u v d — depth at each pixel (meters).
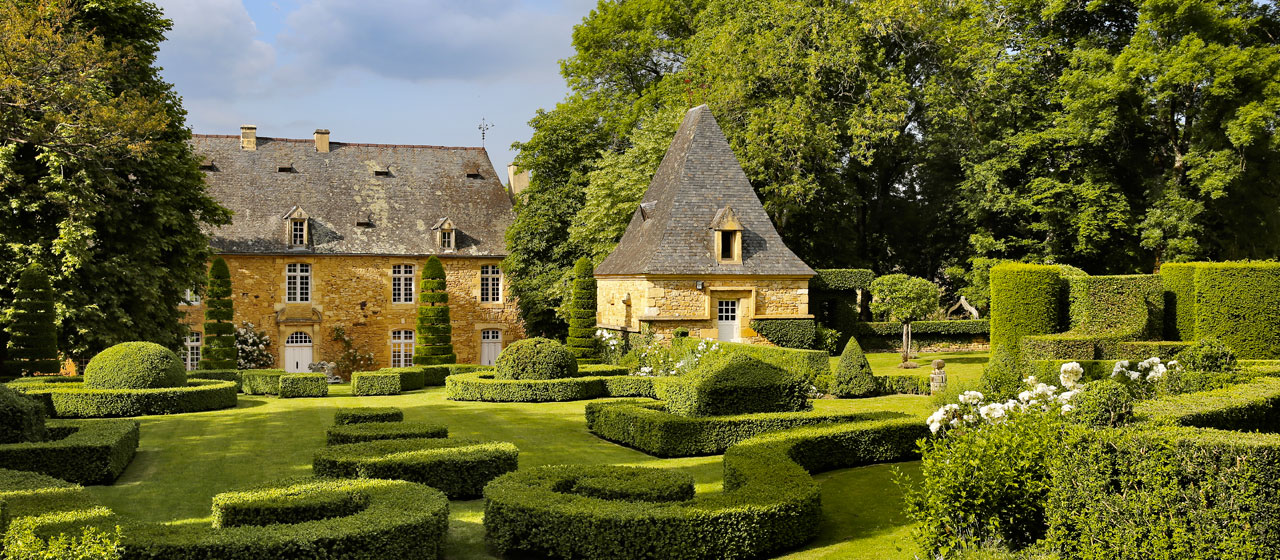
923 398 21.50
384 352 44.84
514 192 53.09
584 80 48.19
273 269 42.81
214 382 22.41
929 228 44.38
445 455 11.70
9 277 24.62
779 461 11.05
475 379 23.36
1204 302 22.61
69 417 19.17
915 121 41.16
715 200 31.09
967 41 37.66
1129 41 34.38
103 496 11.55
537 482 10.02
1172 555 6.43
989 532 7.55
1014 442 7.55
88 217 24.84
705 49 40.69
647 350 26.81
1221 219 33.41
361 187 46.56
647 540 8.48
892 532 9.64
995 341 24.28
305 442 15.82
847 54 35.78
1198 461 6.46
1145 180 34.25
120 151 25.50
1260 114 28.38
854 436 13.62
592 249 38.88
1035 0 36.19
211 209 30.69
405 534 8.26
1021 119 37.19
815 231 40.12
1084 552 6.89
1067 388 10.57
